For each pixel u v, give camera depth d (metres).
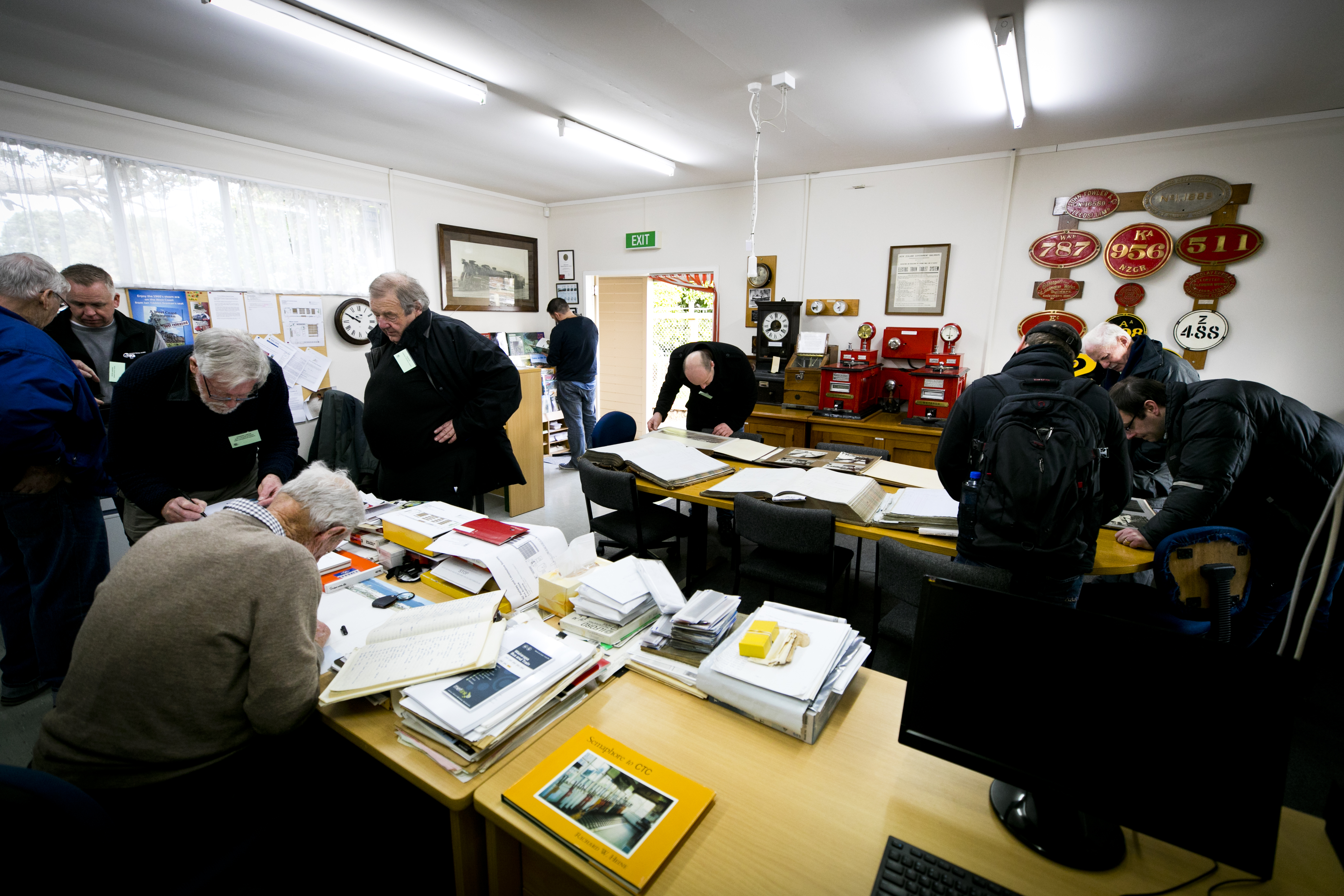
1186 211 3.38
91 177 3.23
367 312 4.54
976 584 1.61
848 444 3.29
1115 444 1.59
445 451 2.51
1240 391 1.82
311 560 1.11
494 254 5.55
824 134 3.56
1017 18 2.16
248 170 3.83
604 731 1.10
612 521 2.85
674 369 3.60
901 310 4.38
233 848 1.08
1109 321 3.70
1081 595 2.05
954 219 4.10
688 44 2.44
